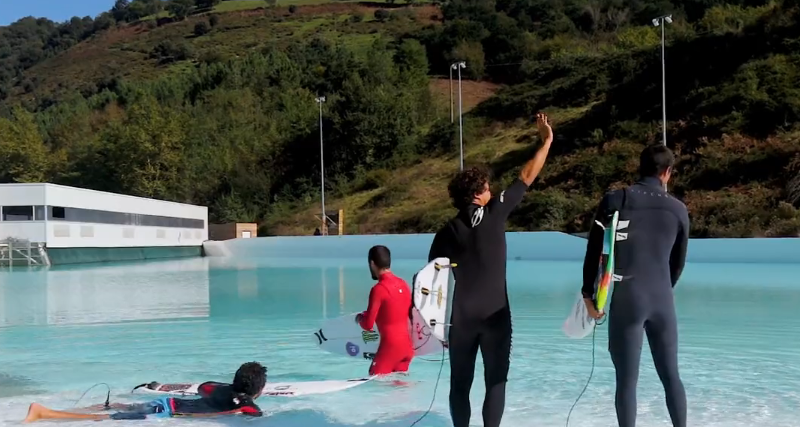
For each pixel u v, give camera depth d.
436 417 4.89
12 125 54.16
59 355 7.33
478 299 4.04
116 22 127.06
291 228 44.50
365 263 23.94
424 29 80.00
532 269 18.72
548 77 54.12
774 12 41.28
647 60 46.91
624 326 3.94
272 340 8.16
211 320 9.93
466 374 4.13
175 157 50.62
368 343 6.33
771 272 16.62
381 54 67.12
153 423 4.75
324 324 6.51
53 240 26.11
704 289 13.11
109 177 51.19
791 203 28.19
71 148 56.03
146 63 98.12
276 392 5.31
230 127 56.41
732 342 7.59
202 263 26.95
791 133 32.59
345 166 50.62
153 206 33.31
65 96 86.94
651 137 37.62
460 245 4.09
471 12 81.62
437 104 59.16
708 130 35.38
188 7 117.81
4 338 8.47
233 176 51.41
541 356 6.89
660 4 69.00
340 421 4.82
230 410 4.93
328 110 54.31
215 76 66.25
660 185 4.11
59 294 14.11
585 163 37.44
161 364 6.82
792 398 5.15
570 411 4.88
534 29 76.00
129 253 31.17
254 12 112.12
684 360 6.62
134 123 51.50
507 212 4.11
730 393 5.31
